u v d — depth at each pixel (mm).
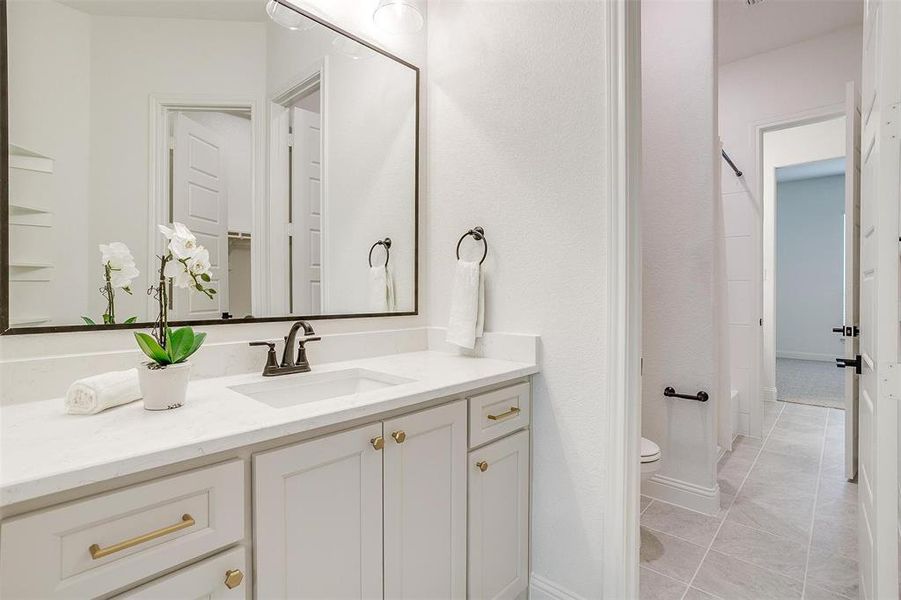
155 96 1221
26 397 996
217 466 794
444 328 1836
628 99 1334
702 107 2172
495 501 1387
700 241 2180
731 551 1824
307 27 1518
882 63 1090
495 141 1674
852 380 2480
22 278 1013
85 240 1102
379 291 1761
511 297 1616
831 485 2439
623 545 1336
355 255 1686
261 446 863
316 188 1574
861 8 2889
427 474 1178
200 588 772
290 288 1499
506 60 1642
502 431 1408
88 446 723
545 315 1519
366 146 1715
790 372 5707
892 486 1080
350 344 1625
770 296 4328
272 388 1287
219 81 1341
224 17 1348
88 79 1116
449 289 1848
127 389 971
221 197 1343
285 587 889
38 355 1029
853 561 1740
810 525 2021
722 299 2307
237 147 1379
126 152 1171
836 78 3137
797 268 6719
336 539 979
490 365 1514
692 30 2193
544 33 1533
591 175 1412
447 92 1851
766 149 4426
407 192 1853
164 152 1231
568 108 1468
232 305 1360
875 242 1135
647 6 2330
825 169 6059
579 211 1439
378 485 1061
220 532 798
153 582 721
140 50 1198
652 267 2324
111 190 1145
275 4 1423
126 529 695
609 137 1357
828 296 6465
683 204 2229
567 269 1466
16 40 1012
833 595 1549
